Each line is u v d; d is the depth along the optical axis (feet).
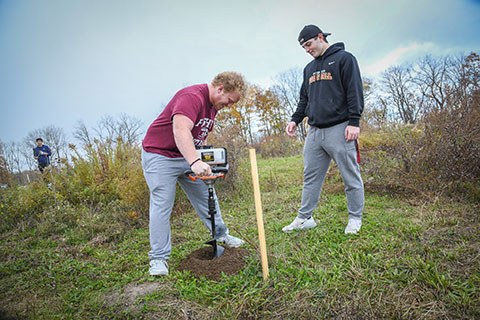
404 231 9.54
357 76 9.50
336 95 9.82
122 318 6.61
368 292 6.60
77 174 17.72
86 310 6.99
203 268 8.16
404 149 14.99
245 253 8.84
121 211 14.32
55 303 7.38
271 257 8.49
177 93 8.48
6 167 21.75
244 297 6.67
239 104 9.13
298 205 14.46
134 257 9.71
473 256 7.52
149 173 8.49
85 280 8.36
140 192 14.62
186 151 7.62
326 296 6.55
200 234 11.73
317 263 8.18
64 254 10.53
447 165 13.38
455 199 12.00
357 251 8.39
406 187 13.83
